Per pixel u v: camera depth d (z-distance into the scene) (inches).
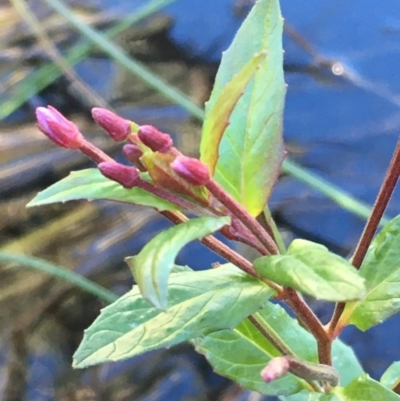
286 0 20.5
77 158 18.7
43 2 20.1
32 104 19.7
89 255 18.2
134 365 17.5
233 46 7.7
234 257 7.4
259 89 7.7
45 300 17.8
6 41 19.7
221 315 7.6
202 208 7.1
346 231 18.3
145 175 7.4
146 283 6.5
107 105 19.7
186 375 17.3
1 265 17.9
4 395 16.8
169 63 20.5
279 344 8.3
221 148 7.8
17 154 18.7
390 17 19.9
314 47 20.0
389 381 9.9
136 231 18.5
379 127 19.3
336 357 10.1
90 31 17.3
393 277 8.2
